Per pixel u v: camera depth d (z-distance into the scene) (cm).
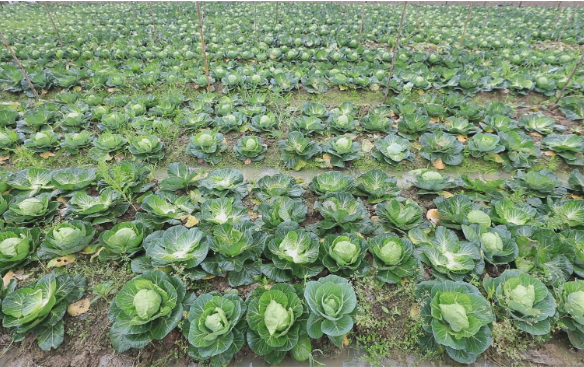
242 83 866
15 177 516
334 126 683
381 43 1375
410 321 365
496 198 505
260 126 689
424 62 1102
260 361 341
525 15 1945
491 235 402
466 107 730
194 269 390
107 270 397
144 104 760
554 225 440
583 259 391
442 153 614
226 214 450
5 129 647
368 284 392
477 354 318
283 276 388
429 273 412
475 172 609
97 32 1357
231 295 348
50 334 345
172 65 1027
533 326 335
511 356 333
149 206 454
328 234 449
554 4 2312
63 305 363
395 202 452
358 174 605
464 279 391
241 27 1457
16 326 345
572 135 625
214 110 791
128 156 631
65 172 514
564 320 347
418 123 674
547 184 501
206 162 628
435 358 342
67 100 796
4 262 397
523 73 992
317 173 608
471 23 1708
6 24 1563
